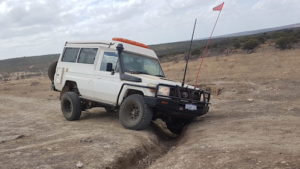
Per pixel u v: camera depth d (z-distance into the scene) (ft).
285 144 18.01
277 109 31.68
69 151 20.01
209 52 173.06
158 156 22.17
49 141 23.16
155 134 26.86
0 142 23.32
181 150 19.99
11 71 303.68
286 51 117.60
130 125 26.43
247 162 15.48
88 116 35.35
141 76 27.30
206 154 17.89
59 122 32.04
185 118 28.89
